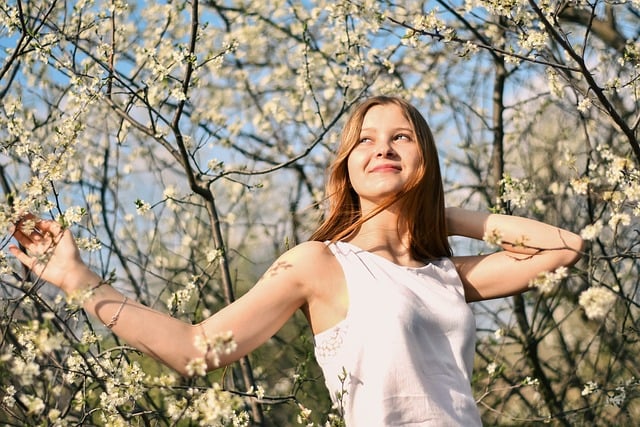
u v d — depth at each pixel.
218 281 5.07
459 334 2.09
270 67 5.71
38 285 2.35
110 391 2.21
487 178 5.18
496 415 4.80
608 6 4.85
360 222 2.22
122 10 3.35
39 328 1.74
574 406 4.95
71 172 4.57
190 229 5.47
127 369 2.23
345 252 2.15
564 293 4.96
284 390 4.98
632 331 4.41
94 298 1.88
